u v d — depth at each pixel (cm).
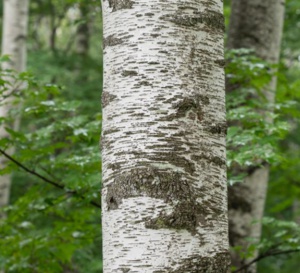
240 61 566
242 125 588
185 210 245
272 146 503
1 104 491
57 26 1667
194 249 244
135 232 244
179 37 258
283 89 724
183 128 252
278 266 1520
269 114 529
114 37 263
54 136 551
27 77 490
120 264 245
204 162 253
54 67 1412
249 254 543
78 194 516
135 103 254
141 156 250
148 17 259
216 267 247
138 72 256
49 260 595
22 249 577
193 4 262
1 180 960
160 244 242
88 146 516
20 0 997
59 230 576
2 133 898
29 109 500
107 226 253
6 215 940
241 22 660
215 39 265
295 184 1134
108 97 262
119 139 254
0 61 496
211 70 262
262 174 627
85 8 691
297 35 1326
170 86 254
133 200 246
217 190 254
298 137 1448
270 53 656
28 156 500
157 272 240
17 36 988
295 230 552
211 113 259
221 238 251
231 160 467
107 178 257
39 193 552
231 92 593
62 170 523
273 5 659
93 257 919
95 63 1556
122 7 263
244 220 620
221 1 272
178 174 248
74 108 521
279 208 1099
